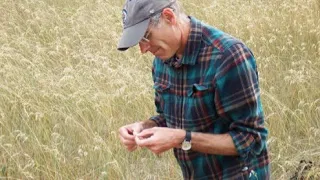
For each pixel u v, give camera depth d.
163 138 2.50
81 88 5.39
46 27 7.34
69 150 4.76
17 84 5.36
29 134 4.80
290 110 4.93
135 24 2.42
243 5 7.54
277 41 6.53
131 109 5.14
